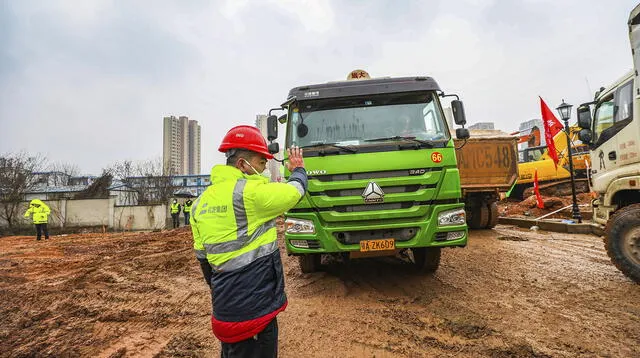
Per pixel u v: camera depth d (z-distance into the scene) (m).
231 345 1.87
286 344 3.30
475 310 3.92
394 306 4.16
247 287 1.83
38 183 30.44
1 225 24.09
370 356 3.02
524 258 6.54
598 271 5.50
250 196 1.87
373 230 4.43
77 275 6.74
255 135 2.06
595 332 3.29
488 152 10.12
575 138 16.39
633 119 4.91
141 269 7.11
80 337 3.66
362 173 4.48
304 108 5.12
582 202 15.08
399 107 5.00
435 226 4.33
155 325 3.94
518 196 19.28
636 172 4.83
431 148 4.48
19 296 5.30
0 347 3.48
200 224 1.92
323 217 4.44
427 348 3.10
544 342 3.11
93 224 24.78
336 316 3.92
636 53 4.75
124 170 40.81
